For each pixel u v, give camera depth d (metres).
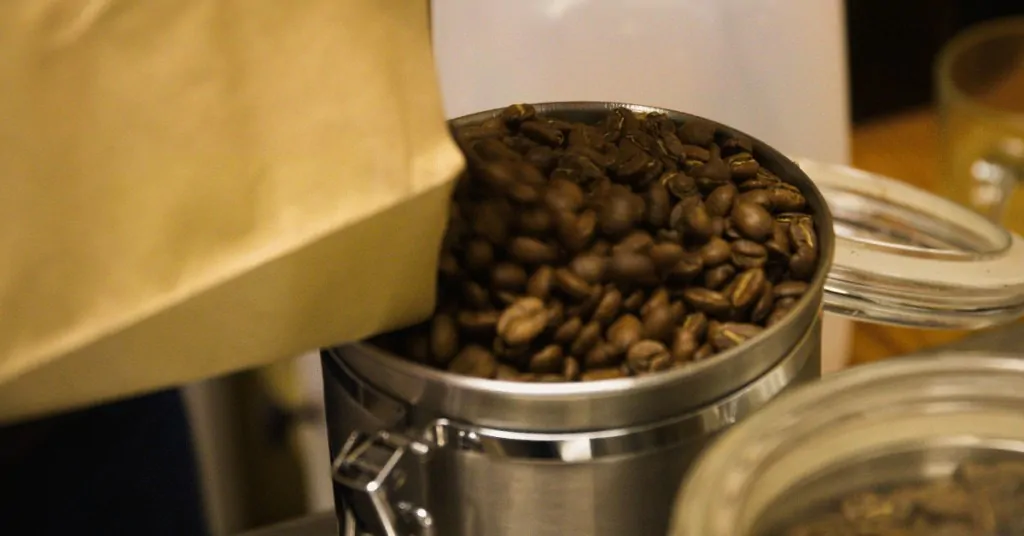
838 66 0.54
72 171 0.31
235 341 0.33
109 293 0.32
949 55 0.79
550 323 0.35
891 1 0.89
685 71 0.52
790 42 0.53
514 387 0.33
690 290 0.37
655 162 0.39
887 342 0.67
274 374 0.47
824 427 0.33
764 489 0.32
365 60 0.32
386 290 0.34
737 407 0.34
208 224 0.32
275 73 0.32
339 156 0.32
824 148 0.55
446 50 0.51
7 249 0.31
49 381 0.32
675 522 0.31
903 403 0.33
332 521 0.41
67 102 0.31
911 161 0.88
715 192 0.39
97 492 0.44
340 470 0.35
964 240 0.45
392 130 0.32
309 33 0.32
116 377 0.33
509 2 0.51
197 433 0.46
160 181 0.31
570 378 0.35
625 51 0.51
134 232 0.32
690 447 0.34
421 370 0.34
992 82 0.80
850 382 0.33
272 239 0.32
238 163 0.32
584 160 0.39
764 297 0.37
